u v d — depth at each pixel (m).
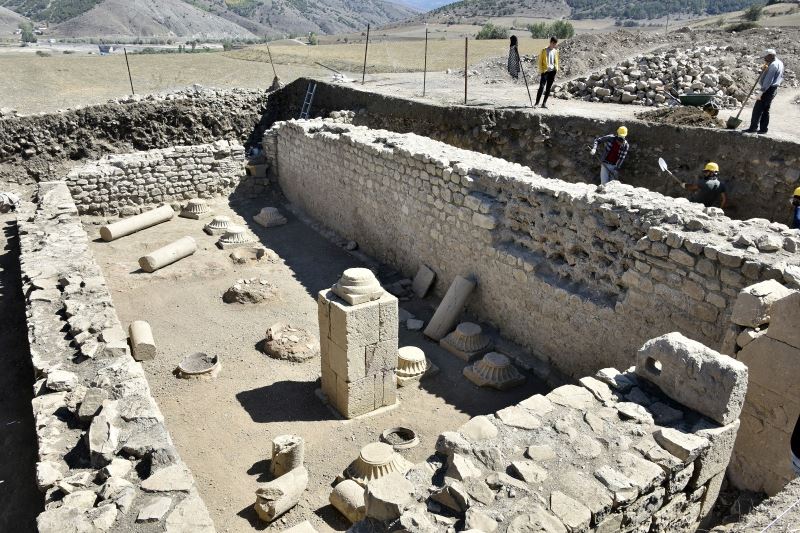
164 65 38.47
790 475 5.53
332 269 13.49
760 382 5.64
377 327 8.11
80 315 8.56
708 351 4.94
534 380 9.34
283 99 23.88
